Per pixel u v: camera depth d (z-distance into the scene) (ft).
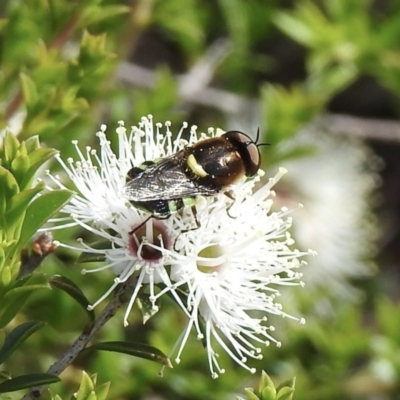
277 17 0.61
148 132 0.41
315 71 0.62
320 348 0.56
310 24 0.61
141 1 0.56
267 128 0.57
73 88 0.46
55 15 0.50
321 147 0.63
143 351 0.38
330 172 0.63
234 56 0.65
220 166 0.39
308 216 0.62
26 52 0.50
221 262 0.39
